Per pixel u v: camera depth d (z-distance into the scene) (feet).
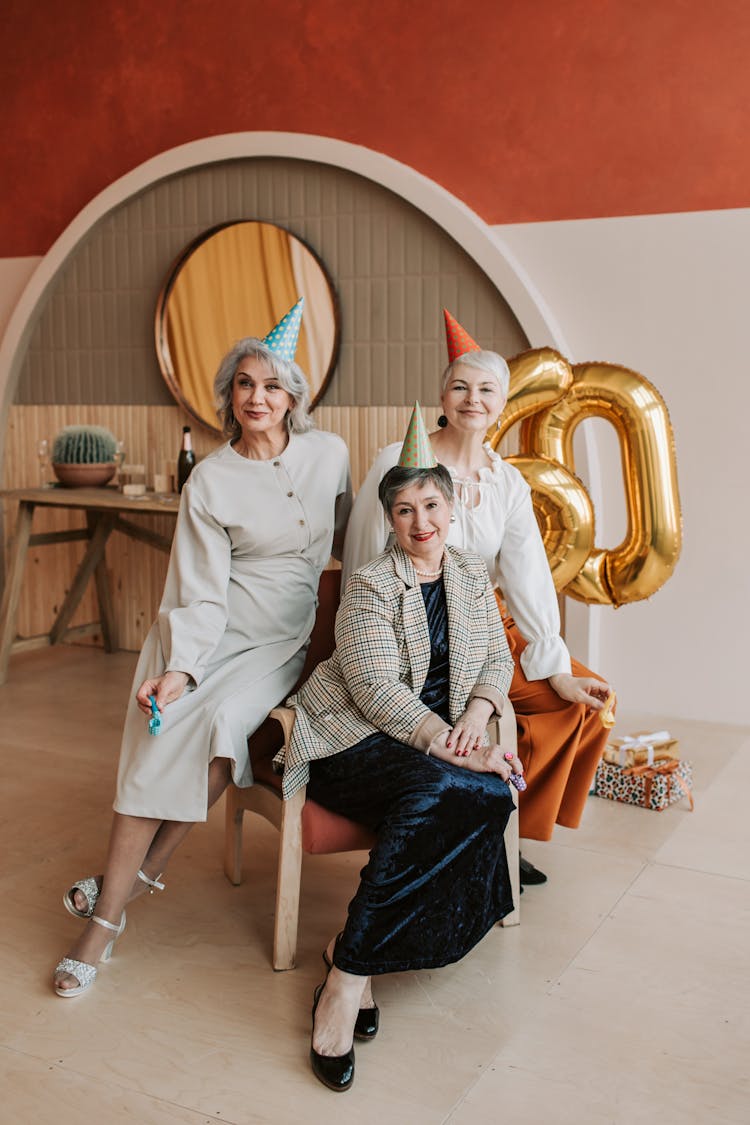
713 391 13.34
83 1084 6.46
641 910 8.70
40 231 16.98
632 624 14.05
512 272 13.82
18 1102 6.29
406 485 7.36
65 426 17.13
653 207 13.30
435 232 14.40
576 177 13.61
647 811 10.81
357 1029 6.90
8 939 8.17
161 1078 6.52
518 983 7.61
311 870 9.41
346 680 7.47
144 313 16.33
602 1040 6.93
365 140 14.64
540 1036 6.97
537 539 8.95
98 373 16.81
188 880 9.20
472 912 7.10
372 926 6.67
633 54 13.15
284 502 8.43
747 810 10.84
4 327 17.43
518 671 8.82
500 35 13.74
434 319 14.58
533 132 13.74
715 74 12.83
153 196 16.03
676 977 7.69
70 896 7.83
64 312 16.92
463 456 8.87
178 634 7.97
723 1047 6.86
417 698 7.38
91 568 16.75
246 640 8.45
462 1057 6.75
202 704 7.86
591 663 14.12
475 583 7.80
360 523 8.62
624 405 10.80
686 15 12.86
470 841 7.04
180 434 16.33
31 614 17.94
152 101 15.85
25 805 10.86
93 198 16.47
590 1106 6.27
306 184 15.05
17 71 16.70
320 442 8.71
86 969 7.47
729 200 12.96
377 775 7.24
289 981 7.61
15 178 17.01
